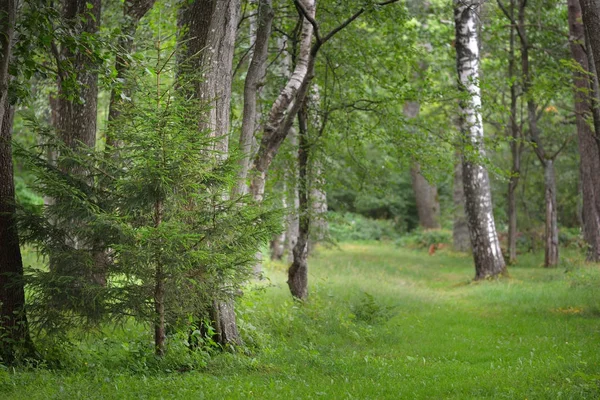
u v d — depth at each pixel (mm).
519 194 37781
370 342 13383
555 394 8094
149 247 8852
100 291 8930
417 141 17312
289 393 8133
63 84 10469
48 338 9297
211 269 9344
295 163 17625
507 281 23578
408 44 18375
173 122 9008
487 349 12289
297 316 14328
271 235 9773
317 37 13484
